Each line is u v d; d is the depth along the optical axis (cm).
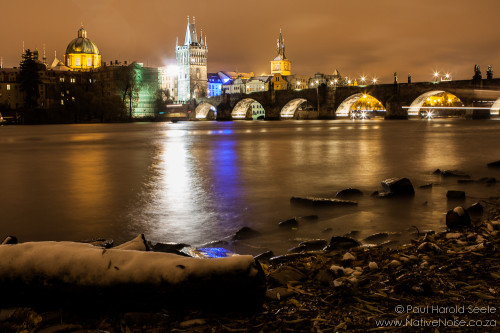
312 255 982
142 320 559
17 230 1385
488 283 661
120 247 677
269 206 1664
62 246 600
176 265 575
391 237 1178
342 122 14825
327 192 1950
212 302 576
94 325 559
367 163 3084
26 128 12850
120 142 6066
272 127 11275
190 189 2083
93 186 2223
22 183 2359
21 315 574
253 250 1107
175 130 10369
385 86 14800
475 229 1085
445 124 11162
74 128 12544
